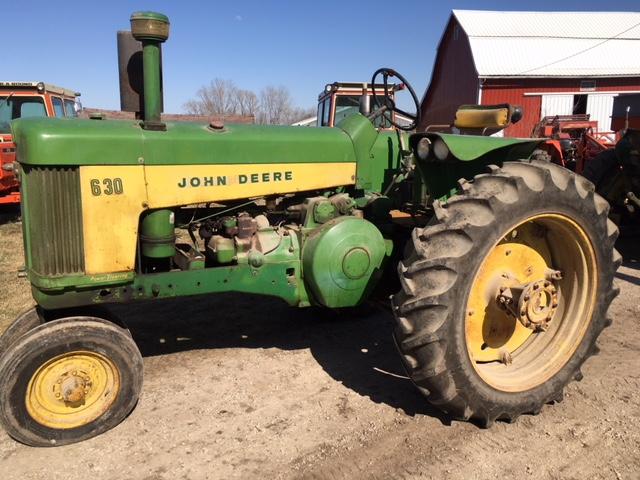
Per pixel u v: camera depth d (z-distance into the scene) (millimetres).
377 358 3568
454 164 3395
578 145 9562
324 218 3219
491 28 23438
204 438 2695
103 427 2703
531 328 2838
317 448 2609
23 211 2658
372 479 2393
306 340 3869
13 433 2531
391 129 4254
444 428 2764
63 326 2600
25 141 2521
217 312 4430
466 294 2533
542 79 21016
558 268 3062
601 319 3004
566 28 23938
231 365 3480
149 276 2850
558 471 2432
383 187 3635
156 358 3592
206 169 2928
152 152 2758
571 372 2953
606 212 2902
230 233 3123
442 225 2561
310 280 3139
